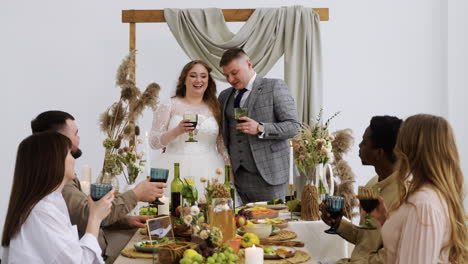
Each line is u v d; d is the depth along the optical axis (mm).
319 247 2840
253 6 6672
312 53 5492
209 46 5527
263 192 3945
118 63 6645
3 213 6570
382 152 2303
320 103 5508
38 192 1800
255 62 5547
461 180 1815
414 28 6785
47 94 6645
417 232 1726
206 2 6648
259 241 2328
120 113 3551
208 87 4074
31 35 6645
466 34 6559
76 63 6645
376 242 2250
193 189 2516
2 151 6625
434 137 1780
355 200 3174
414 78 6789
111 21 6645
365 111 6797
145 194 2494
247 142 3947
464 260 1768
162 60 6648
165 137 3834
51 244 1761
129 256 2115
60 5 6648
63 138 1875
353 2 6785
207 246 1956
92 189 1997
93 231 1933
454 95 6617
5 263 1830
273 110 3963
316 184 2957
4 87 6641
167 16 5488
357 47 6797
